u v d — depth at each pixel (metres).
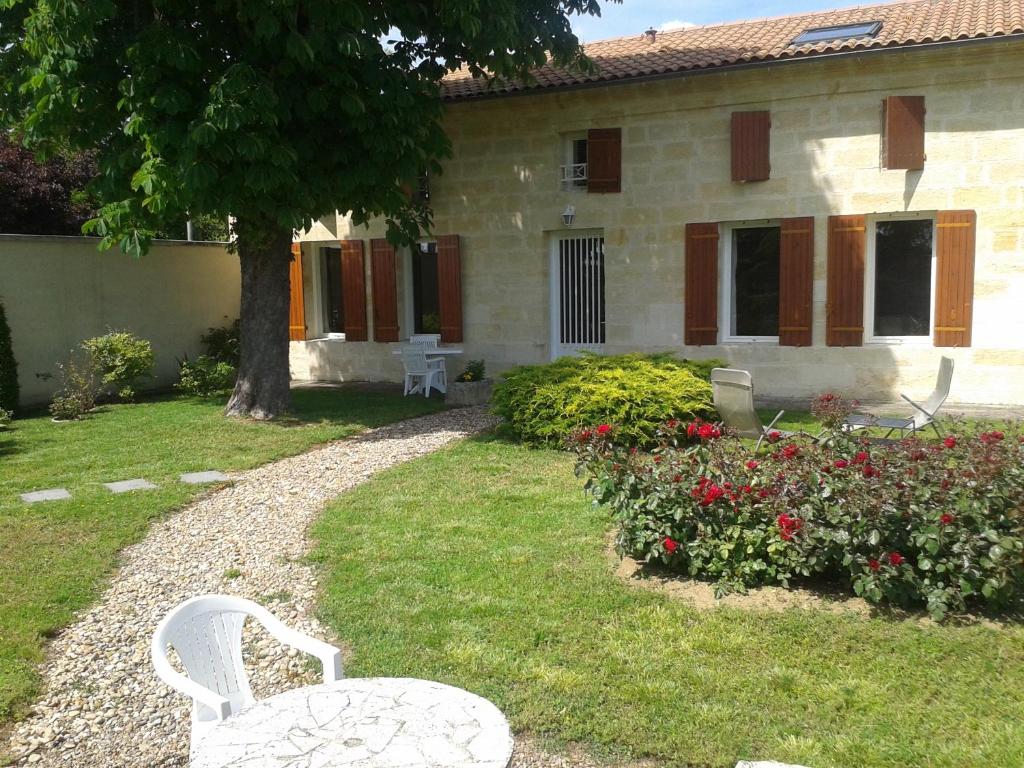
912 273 10.42
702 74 10.57
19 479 7.25
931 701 3.27
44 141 9.80
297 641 2.86
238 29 8.55
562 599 4.35
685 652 3.72
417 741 2.14
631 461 4.86
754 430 6.42
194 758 2.09
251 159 7.72
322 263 14.52
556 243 12.45
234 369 13.20
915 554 4.13
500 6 8.66
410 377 12.25
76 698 3.62
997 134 9.54
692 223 11.18
